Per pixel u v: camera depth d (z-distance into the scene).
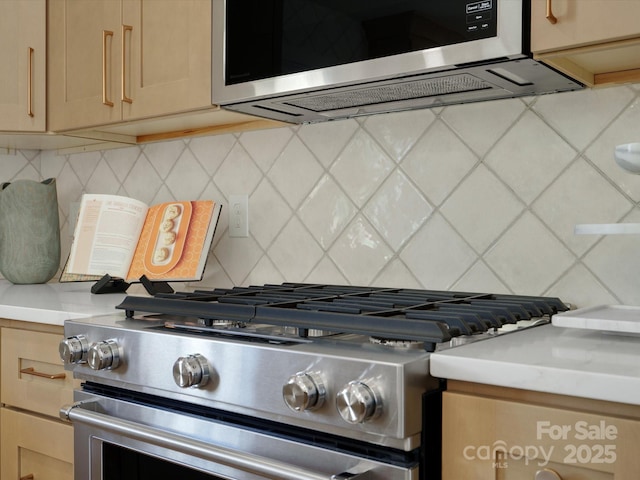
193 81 1.58
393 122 1.61
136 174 2.20
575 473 0.79
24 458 1.55
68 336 1.31
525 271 1.42
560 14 1.06
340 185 1.70
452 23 1.16
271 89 1.42
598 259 1.33
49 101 1.93
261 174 1.86
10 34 1.93
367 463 0.89
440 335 0.92
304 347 0.97
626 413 0.76
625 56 1.15
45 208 2.16
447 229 1.52
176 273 1.80
